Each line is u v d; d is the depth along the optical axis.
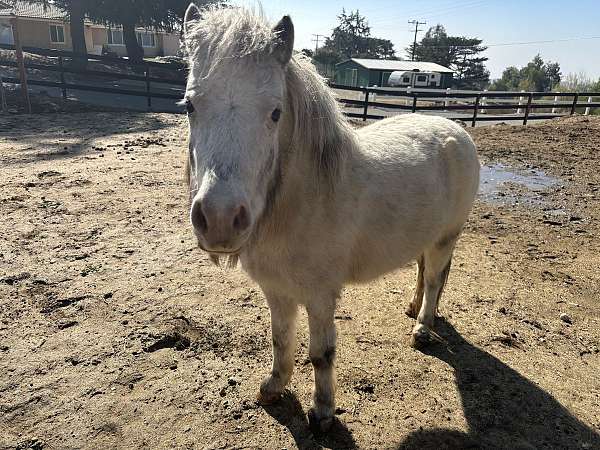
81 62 23.02
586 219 6.00
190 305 3.75
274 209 2.17
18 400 2.74
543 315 3.78
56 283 3.96
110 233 4.99
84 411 2.69
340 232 2.39
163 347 3.27
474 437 2.60
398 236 2.79
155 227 5.21
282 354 2.71
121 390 2.86
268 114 1.84
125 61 18.73
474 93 14.72
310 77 2.19
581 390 2.97
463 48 73.62
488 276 4.41
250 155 1.77
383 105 14.24
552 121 14.12
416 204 2.84
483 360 3.24
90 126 11.33
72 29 27.20
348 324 3.62
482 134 12.21
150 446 2.49
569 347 3.40
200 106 1.82
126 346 3.23
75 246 4.64
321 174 2.25
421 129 3.28
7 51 24.95
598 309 3.88
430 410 2.79
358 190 2.47
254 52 1.83
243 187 1.73
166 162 7.99
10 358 3.07
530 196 6.96
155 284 4.04
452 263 4.67
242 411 2.75
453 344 3.40
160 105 16.30
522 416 2.75
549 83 58.69
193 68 1.92
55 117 12.49
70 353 3.14
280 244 2.28
